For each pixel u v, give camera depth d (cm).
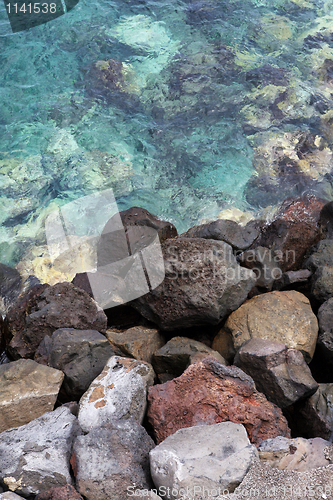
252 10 1021
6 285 532
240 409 346
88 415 347
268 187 681
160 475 305
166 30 948
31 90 827
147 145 743
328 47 934
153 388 361
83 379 382
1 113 784
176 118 791
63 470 320
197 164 715
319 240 512
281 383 369
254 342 389
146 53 898
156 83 849
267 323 418
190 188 680
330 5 1036
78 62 874
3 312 506
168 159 720
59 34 925
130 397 355
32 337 409
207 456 308
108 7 992
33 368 373
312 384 369
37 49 895
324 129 775
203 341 442
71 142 744
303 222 511
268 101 821
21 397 358
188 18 990
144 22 956
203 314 423
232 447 314
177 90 836
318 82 859
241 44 927
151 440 334
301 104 816
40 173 690
